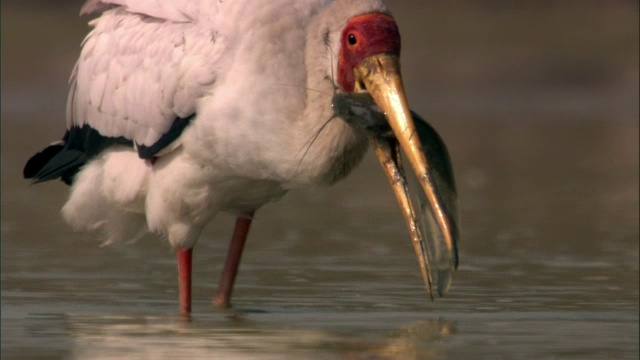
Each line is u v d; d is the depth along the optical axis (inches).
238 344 389.4
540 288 483.2
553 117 1151.6
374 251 569.0
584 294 472.1
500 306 451.2
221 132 417.7
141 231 469.4
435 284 426.3
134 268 534.0
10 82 1194.0
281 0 417.7
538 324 419.2
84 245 586.6
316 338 398.0
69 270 526.0
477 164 863.1
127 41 451.8
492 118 1136.8
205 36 426.0
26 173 497.4
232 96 414.3
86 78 468.1
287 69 408.5
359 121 385.4
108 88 455.2
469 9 1365.7
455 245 370.9
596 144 968.9
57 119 1085.8
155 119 436.8
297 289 486.6
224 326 419.2
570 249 569.9
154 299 473.4
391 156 388.8
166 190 441.4
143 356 374.6
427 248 383.2
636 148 946.1
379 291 480.7
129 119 446.9
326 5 418.3
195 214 445.4
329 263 540.7
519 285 489.4
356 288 486.9
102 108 458.3
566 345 387.5
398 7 1371.8
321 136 398.9
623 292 475.5
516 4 1376.7
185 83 424.5
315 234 617.6
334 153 398.9
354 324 420.5
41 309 450.9
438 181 388.2
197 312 448.5
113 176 454.9
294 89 406.0
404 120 379.9
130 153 452.8
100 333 409.1
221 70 418.9
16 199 730.2
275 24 414.3
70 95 484.7
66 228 632.4
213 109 418.3
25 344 392.5
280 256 557.6
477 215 669.3
